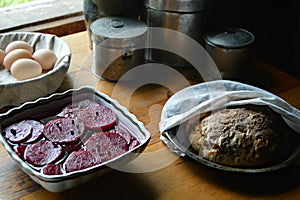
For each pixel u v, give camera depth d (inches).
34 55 35.3
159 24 37.4
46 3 46.5
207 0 36.6
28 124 27.7
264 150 26.5
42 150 25.8
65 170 24.6
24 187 25.8
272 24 43.7
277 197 25.8
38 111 28.7
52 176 23.0
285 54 43.6
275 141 27.1
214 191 26.1
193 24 36.9
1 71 35.2
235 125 27.5
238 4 43.8
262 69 39.1
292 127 29.0
